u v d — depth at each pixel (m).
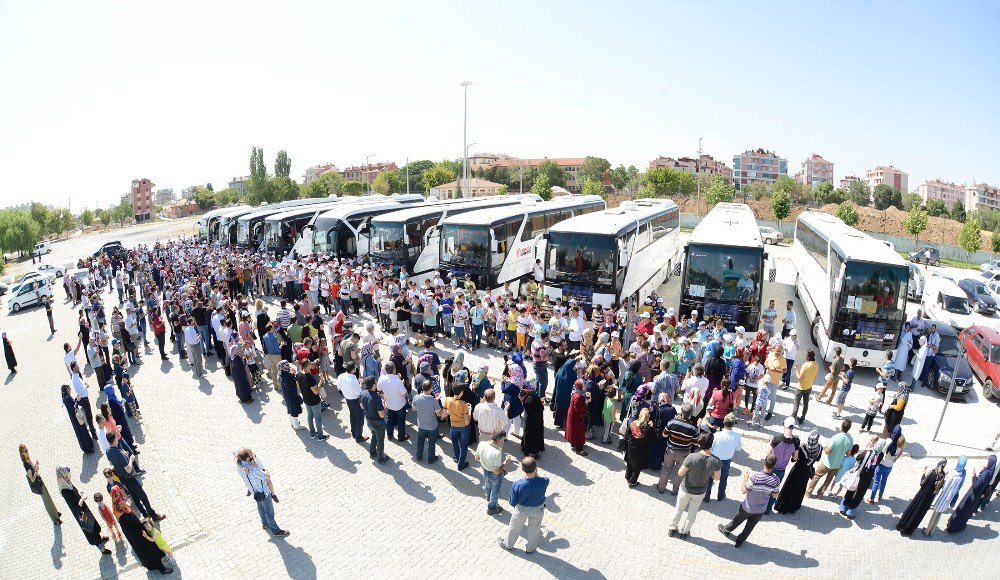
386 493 9.94
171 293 20.23
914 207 50.75
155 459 11.34
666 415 10.13
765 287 28.56
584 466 10.77
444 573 7.95
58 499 10.67
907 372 15.92
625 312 17.50
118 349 15.33
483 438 9.63
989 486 9.87
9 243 67.19
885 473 9.64
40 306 31.12
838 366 13.55
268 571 8.10
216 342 16.52
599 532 8.84
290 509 9.55
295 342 14.38
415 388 13.52
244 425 12.74
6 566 8.73
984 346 15.34
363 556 8.36
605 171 115.69
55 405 15.41
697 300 16.70
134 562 8.61
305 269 22.31
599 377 11.71
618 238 16.98
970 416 13.40
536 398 10.77
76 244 78.50
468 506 9.55
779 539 8.78
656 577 7.87
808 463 9.18
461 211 26.72
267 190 101.38
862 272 14.76
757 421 12.45
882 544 8.75
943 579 8.01
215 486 10.36
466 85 43.62
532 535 8.20
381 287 19.67
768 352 13.88
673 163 137.50
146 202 146.38
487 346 17.67
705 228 19.12
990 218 81.44
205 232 39.94
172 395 14.59
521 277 22.88
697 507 8.44
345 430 12.38
